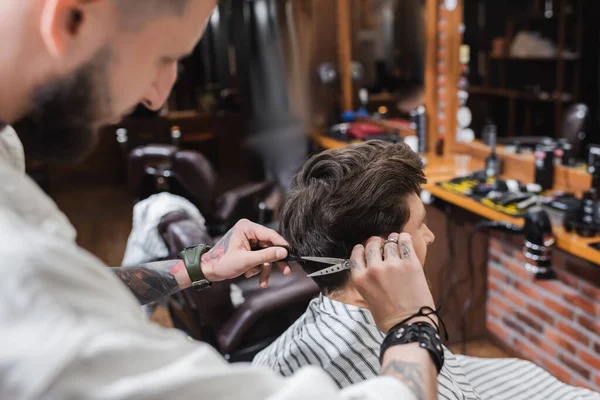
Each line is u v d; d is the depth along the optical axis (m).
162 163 3.33
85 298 0.52
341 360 1.11
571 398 1.45
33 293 0.49
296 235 1.16
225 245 1.18
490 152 3.37
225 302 2.23
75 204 6.16
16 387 0.48
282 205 1.21
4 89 0.61
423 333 0.77
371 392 0.64
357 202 1.09
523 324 2.96
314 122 5.21
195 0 0.64
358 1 4.66
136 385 0.50
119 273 1.12
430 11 3.71
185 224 2.30
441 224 2.97
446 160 3.57
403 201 1.10
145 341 0.53
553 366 2.82
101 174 6.81
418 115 3.73
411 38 3.99
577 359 2.67
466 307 3.13
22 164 0.78
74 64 0.60
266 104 5.73
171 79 0.69
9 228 0.52
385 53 4.38
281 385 0.58
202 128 6.68
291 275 2.54
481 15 3.36
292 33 5.27
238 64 6.40
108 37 0.60
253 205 3.69
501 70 3.29
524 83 3.17
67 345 0.48
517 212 2.46
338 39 5.06
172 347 0.55
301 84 5.24
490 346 3.18
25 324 0.49
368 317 1.12
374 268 0.82
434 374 0.74
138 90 0.65
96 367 0.49
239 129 6.63
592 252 2.06
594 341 2.56
